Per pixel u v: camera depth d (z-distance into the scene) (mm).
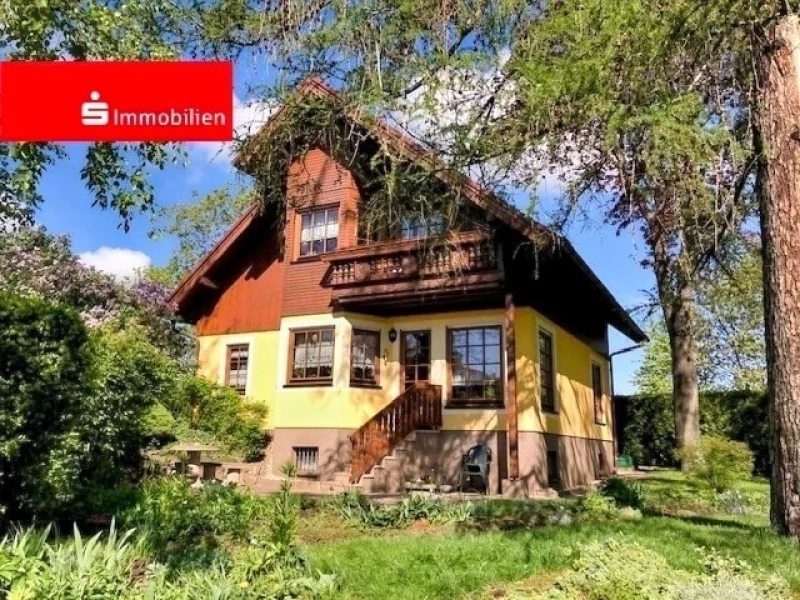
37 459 6000
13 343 5895
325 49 7930
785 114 6742
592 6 5926
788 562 5547
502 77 7219
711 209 7031
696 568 5277
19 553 3350
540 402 13250
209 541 6254
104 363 7957
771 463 6793
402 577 5109
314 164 15844
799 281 6559
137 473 9773
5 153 7312
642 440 22391
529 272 13266
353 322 14680
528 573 5332
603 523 7809
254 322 16172
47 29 6180
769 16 6430
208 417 14914
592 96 6164
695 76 6734
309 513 8523
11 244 13922
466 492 12898
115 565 4035
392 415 13430
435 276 12906
